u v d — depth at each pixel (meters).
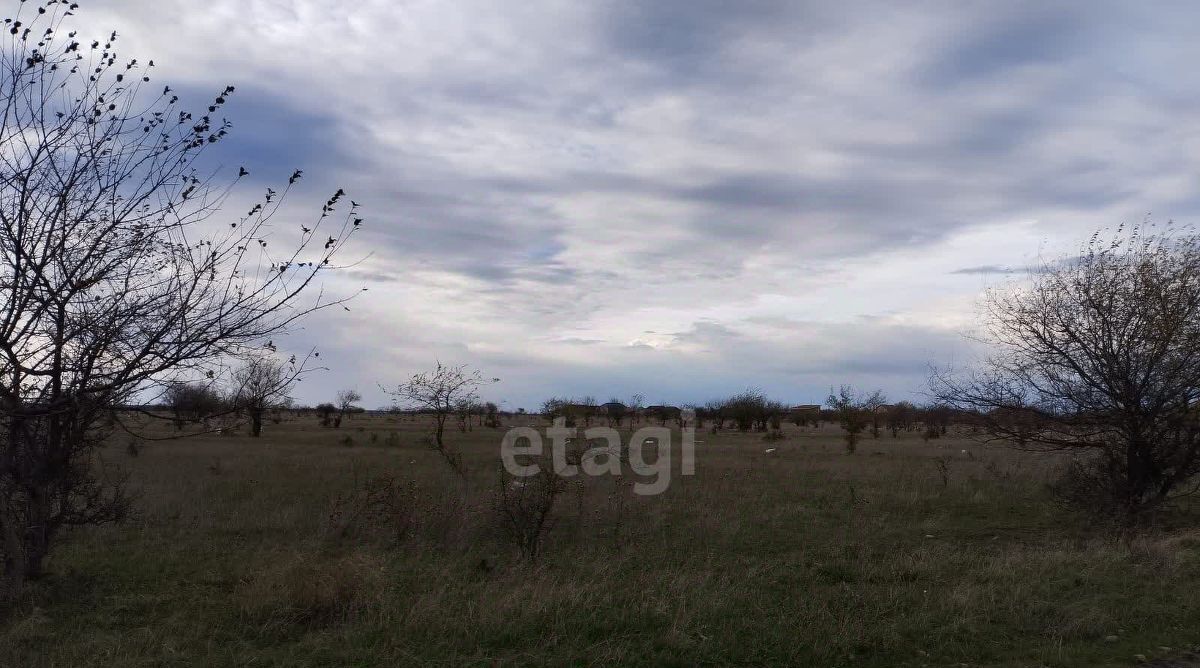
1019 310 12.84
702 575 8.09
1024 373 12.80
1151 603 7.00
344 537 10.98
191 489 15.73
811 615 6.62
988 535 11.85
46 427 7.81
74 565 8.86
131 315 5.69
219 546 10.11
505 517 10.13
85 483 8.75
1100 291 12.09
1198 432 11.67
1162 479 12.36
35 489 7.80
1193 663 5.56
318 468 20.58
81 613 6.98
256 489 15.79
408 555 9.62
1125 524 11.28
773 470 22.20
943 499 16.05
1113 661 5.59
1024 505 15.18
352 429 53.06
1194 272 11.66
